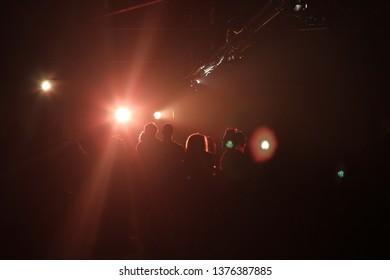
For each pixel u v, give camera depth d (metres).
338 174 13.11
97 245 9.60
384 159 9.95
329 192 12.50
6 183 10.82
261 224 9.55
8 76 17.08
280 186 10.33
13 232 10.48
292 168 14.01
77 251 9.12
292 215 10.72
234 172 9.28
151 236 10.27
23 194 10.91
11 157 10.87
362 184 11.07
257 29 12.70
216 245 9.27
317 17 11.16
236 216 9.43
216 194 9.77
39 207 11.00
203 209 9.94
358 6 11.38
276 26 13.00
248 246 9.14
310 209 11.38
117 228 11.00
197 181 9.96
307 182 12.76
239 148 9.38
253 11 12.05
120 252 9.02
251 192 9.41
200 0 12.42
